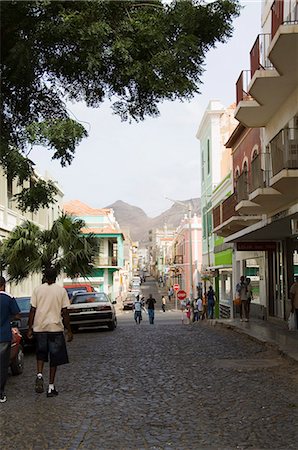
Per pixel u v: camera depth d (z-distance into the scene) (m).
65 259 24.19
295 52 14.88
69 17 10.38
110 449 6.59
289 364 12.85
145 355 14.88
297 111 17.59
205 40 11.70
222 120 42.81
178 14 11.16
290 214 16.91
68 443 6.84
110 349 16.44
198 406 8.76
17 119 12.13
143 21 11.07
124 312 62.66
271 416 8.02
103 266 63.34
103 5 10.83
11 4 10.30
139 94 12.35
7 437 7.12
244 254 31.83
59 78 12.02
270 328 20.88
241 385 10.43
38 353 9.88
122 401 9.19
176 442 6.84
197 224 68.94
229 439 6.93
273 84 17.30
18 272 24.11
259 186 19.56
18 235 24.05
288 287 23.16
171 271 89.50
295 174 16.12
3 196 28.14
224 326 23.38
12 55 10.41
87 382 10.98
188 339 18.94
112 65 11.62
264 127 22.03
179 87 11.23
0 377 9.28
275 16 15.68
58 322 9.79
